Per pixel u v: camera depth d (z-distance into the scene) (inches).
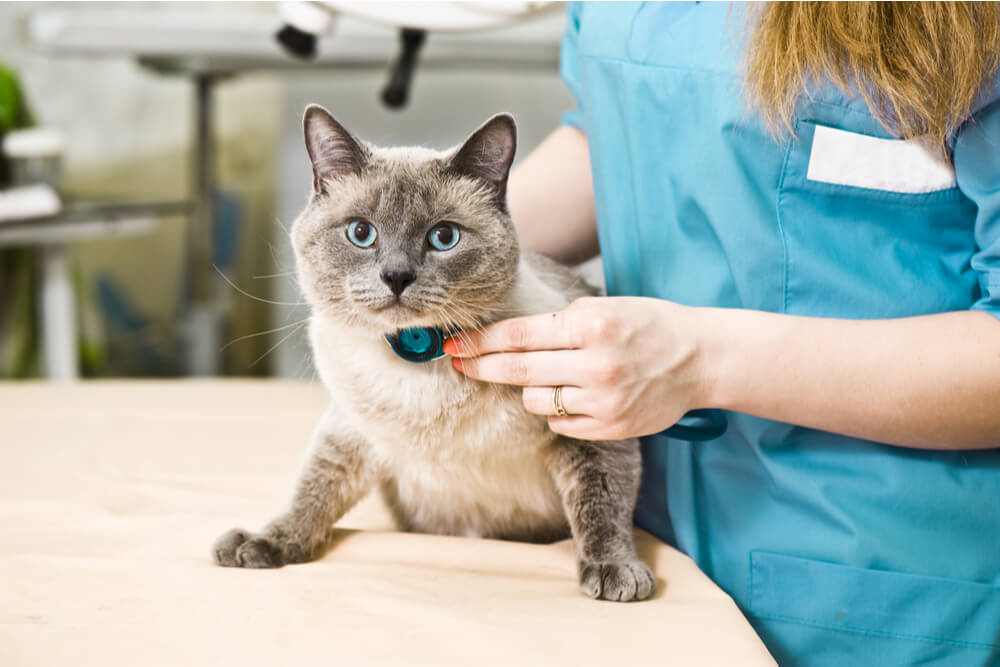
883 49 40.5
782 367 39.9
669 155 46.9
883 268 43.9
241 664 31.9
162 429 67.3
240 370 144.8
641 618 37.0
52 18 99.7
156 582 39.3
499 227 45.1
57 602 37.0
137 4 125.0
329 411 48.6
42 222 96.2
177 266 141.9
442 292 42.5
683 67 45.7
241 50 100.2
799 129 42.8
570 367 39.0
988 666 43.0
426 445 45.1
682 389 40.3
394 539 46.4
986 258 41.8
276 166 146.3
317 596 37.8
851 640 43.8
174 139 142.5
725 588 46.3
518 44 104.1
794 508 44.9
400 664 31.9
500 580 41.1
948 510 43.1
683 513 47.5
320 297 45.3
